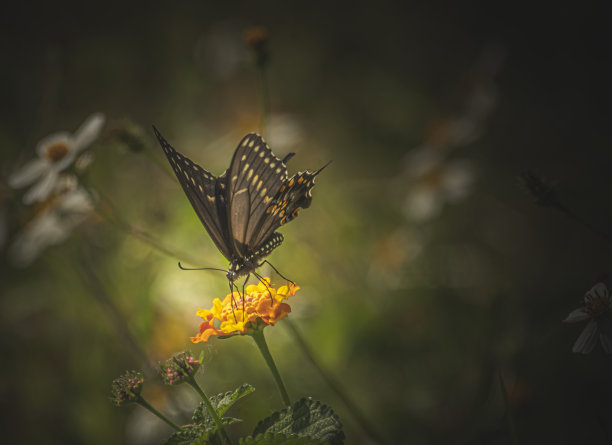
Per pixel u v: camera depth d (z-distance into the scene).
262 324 0.99
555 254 1.16
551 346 1.08
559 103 1.28
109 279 1.13
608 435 1.03
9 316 1.15
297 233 1.16
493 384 1.07
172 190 1.16
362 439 1.09
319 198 1.20
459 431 1.08
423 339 1.13
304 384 1.10
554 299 1.11
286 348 1.11
